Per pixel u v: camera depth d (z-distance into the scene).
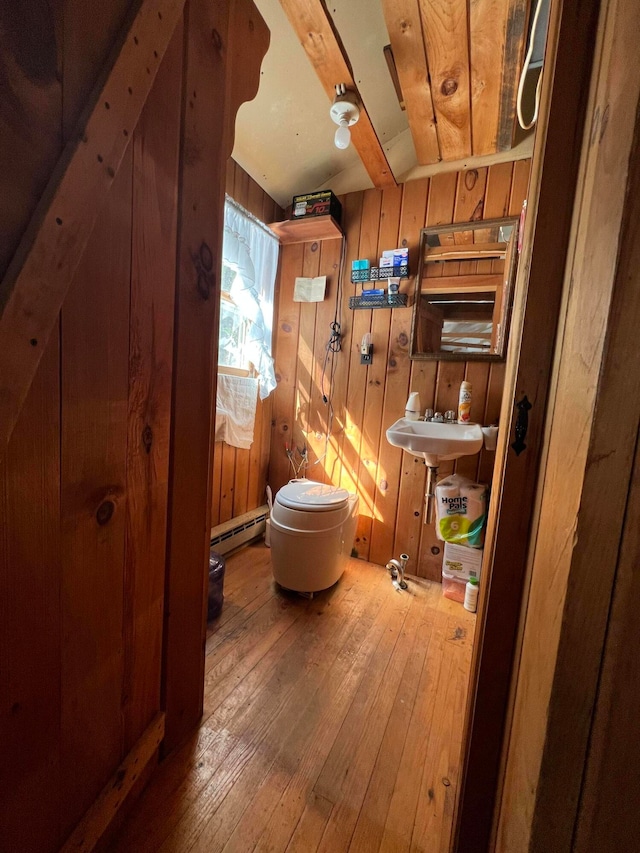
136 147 0.67
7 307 0.46
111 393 0.68
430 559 2.01
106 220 0.62
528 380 0.57
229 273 1.94
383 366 2.07
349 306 2.09
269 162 1.95
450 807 0.91
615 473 0.32
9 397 0.47
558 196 0.53
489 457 1.86
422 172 1.91
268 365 2.17
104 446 0.67
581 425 0.35
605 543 0.33
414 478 2.03
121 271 0.67
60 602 0.61
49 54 0.49
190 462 0.96
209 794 0.91
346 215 2.09
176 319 0.85
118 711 0.79
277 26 1.30
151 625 0.87
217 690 1.22
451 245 1.86
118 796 0.79
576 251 0.45
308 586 1.71
